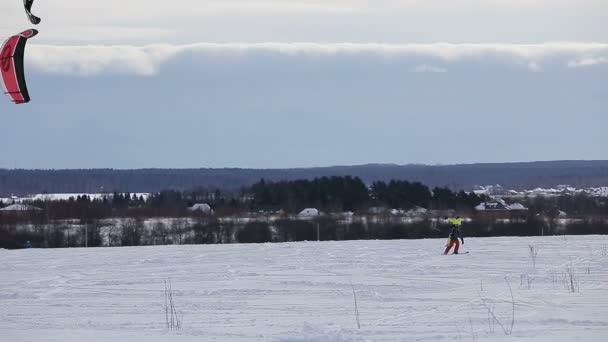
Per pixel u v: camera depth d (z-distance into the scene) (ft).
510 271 318.86
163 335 184.55
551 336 174.29
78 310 230.48
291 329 191.01
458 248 413.39
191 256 406.62
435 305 229.86
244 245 495.41
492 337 173.78
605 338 171.63
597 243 471.21
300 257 395.55
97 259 395.55
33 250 470.80
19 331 191.72
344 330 185.47
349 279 298.76
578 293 248.32
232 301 245.04
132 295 262.26
